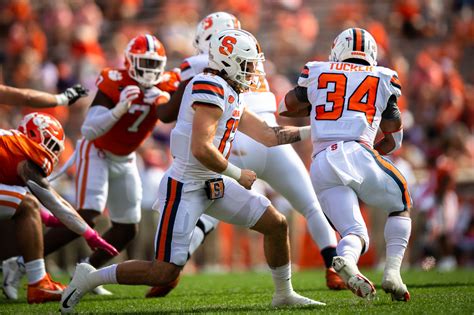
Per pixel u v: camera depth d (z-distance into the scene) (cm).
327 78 1473
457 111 4047
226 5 4672
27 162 1585
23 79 4228
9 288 1770
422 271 2436
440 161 3425
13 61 4444
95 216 1859
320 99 1467
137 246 2973
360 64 1495
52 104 1808
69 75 4119
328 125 1448
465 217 3183
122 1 4822
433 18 4644
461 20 4706
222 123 1377
